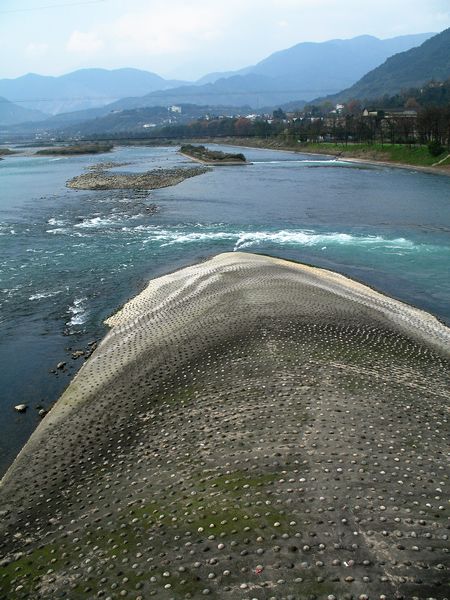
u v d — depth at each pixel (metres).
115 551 12.16
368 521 12.05
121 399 19.17
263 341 21.91
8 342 26.94
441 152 105.12
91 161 158.25
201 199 72.06
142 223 56.06
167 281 34.44
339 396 17.73
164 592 10.77
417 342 23.30
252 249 44.09
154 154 187.88
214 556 11.46
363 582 10.45
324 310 25.73
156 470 14.96
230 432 16.12
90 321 29.53
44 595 11.30
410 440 15.41
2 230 53.50
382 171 104.50
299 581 10.59
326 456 14.52
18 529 13.57
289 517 12.31
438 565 10.78
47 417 18.92
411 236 47.81
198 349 21.98
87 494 14.51
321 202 67.44
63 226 55.19
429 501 12.73
